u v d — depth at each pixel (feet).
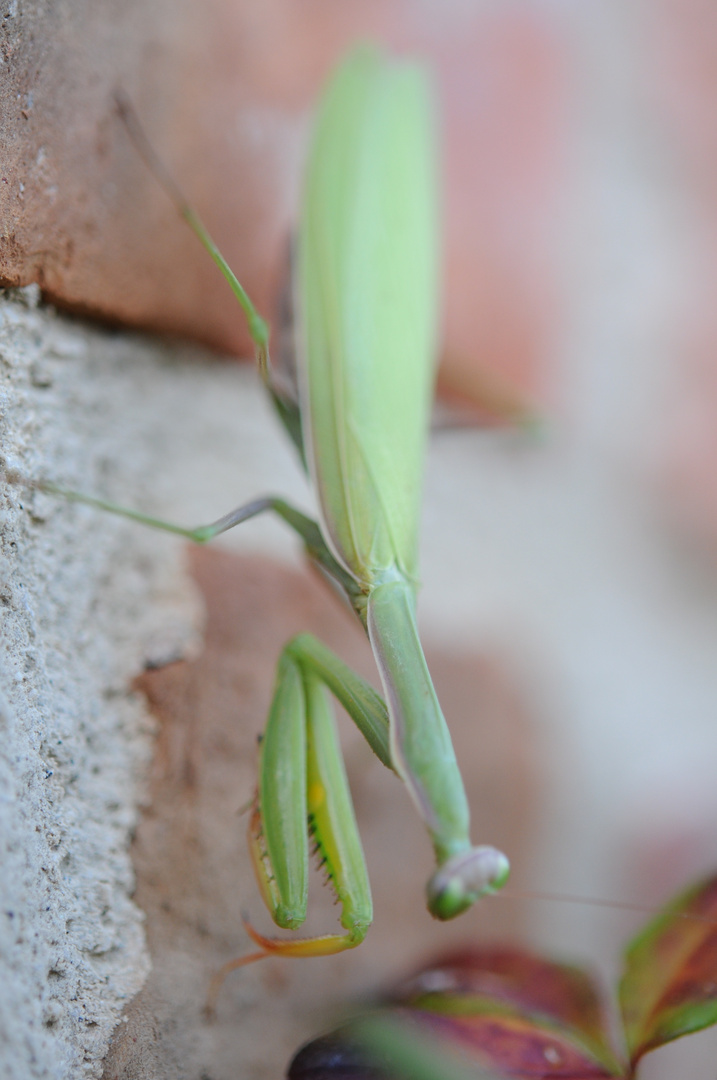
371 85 0.79
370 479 0.70
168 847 0.67
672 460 0.91
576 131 0.93
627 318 0.92
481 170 0.88
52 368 0.68
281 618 0.73
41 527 0.66
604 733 0.81
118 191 0.72
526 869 0.77
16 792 0.61
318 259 0.73
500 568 0.82
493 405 0.86
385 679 0.67
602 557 0.86
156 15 0.74
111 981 0.64
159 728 0.69
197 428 0.75
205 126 0.76
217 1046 0.66
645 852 0.80
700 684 0.85
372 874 0.73
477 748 0.77
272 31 0.81
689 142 0.98
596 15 0.96
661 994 0.66
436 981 0.70
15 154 0.66
